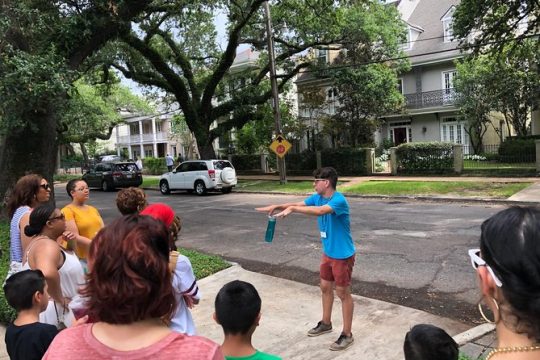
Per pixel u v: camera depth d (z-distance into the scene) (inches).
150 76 992.2
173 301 66.6
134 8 477.7
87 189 194.5
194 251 355.3
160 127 2342.5
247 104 1019.9
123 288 59.8
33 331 111.8
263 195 783.7
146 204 146.0
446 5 1305.4
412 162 884.6
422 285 258.1
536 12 704.4
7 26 359.9
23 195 177.3
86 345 60.2
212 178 825.5
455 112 1182.3
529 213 51.4
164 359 58.6
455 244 345.7
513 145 863.7
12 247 168.7
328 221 183.9
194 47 1035.3
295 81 1333.7
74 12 438.9
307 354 179.3
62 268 143.2
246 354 94.3
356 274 285.4
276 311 226.7
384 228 424.2
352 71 960.3
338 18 876.6
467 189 658.8
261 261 332.5
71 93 445.1
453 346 82.5
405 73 1277.1
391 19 983.0
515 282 48.6
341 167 994.7
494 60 942.4
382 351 177.9
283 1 879.1
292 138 1155.9
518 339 50.5
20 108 357.7
